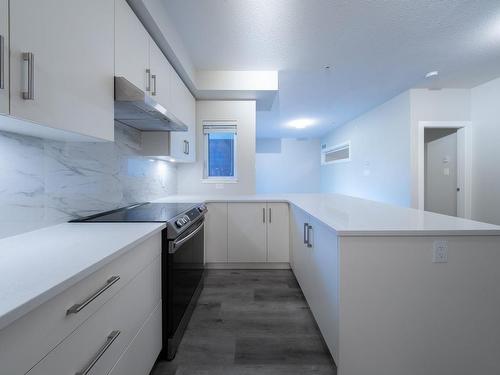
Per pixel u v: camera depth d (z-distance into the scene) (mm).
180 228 1663
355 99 4125
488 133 3520
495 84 3408
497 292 1318
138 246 1237
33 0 849
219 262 3102
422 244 1312
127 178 2277
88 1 1154
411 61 2854
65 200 1542
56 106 959
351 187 5562
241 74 3094
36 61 861
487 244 1318
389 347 1320
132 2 1600
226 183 3562
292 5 1939
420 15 2062
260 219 3078
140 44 1715
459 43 2480
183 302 1812
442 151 4352
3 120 854
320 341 1757
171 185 3391
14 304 576
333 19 2105
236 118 3512
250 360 1581
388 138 4188
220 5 1937
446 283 1317
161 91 2119
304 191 7895
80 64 1099
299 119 5465
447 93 3711
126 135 2240
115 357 1022
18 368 600
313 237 1860
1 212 1160
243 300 2342
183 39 2406
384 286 1313
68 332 763
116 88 1386
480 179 3637
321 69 3035
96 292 888
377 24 2180
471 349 1329
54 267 812
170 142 2492
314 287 1835
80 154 1672
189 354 1632
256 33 2312
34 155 1329
